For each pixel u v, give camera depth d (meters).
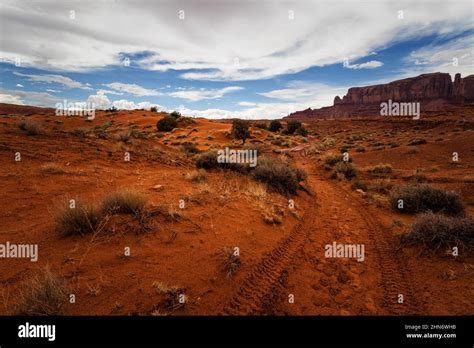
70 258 4.26
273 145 44.00
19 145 10.80
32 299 3.24
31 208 6.02
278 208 8.94
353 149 36.62
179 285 4.03
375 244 7.22
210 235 5.76
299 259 5.97
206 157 13.63
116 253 4.51
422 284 5.14
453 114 87.00
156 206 6.32
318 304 4.45
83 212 5.02
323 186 16.91
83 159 11.06
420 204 10.19
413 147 29.22
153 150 15.95
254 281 4.72
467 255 5.92
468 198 12.35
